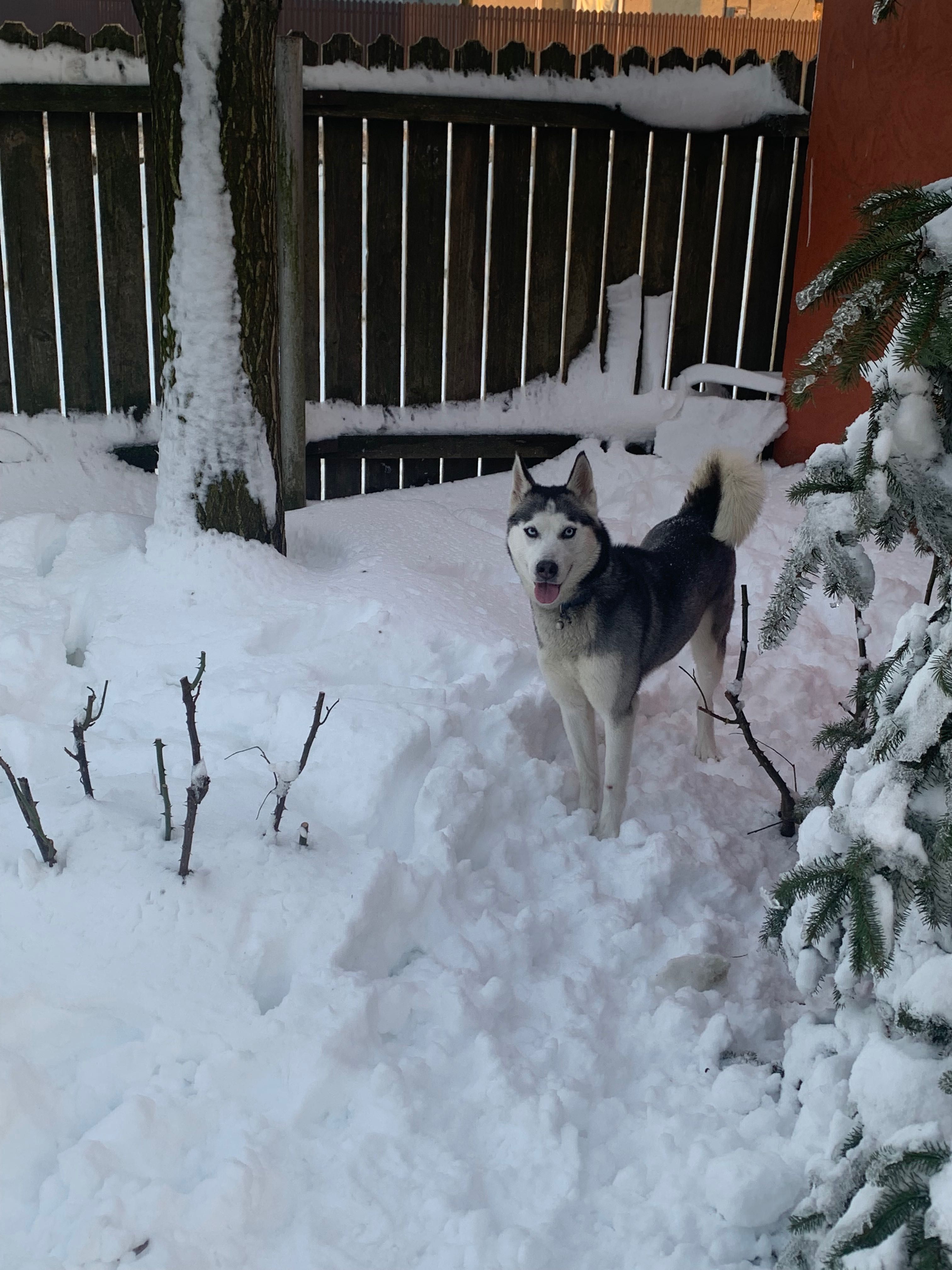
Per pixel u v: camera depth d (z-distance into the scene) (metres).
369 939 2.98
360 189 6.69
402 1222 2.27
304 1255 2.20
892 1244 1.73
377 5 7.32
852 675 5.08
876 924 2.08
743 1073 2.69
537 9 7.29
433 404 7.16
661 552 4.26
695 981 3.09
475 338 7.12
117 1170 2.30
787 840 3.89
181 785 3.38
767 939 2.76
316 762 3.54
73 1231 2.17
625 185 6.98
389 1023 2.76
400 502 6.38
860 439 2.22
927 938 2.26
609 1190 2.39
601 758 4.38
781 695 4.93
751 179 7.10
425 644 4.40
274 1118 2.47
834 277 2.05
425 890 3.15
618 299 7.17
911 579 5.73
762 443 7.31
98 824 3.04
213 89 4.36
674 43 7.27
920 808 2.09
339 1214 2.29
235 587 4.65
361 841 3.27
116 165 6.40
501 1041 2.77
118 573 4.82
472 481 7.04
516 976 3.05
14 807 3.18
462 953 3.02
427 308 7.00
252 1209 2.25
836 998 2.57
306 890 2.95
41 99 6.19
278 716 3.76
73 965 2.73
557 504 3.63
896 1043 2.14
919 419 2.07
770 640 2.50
